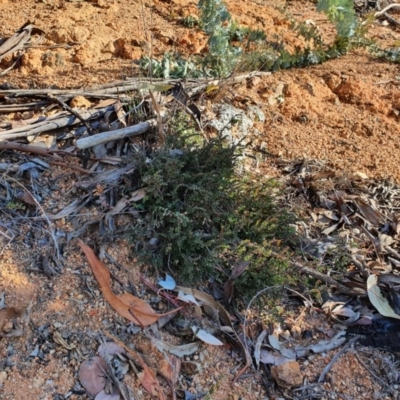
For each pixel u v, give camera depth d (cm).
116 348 58
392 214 77
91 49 94
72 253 63
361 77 104
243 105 89
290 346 62
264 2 135
